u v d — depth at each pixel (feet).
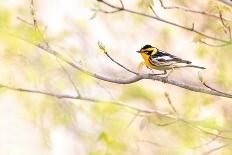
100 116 36.88
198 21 38.75
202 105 40.32
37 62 39.68
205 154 33.01
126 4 52.24
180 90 49.55
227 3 28.81
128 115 37.09
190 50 53.21
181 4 37.83
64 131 45.83
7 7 35.32
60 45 38.42
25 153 47.09
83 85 40.75
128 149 36.91
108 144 36.83
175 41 54.34
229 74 41.60
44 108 41.19
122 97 51.29
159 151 36.52
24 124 45.24
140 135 37.37
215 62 40.98
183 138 35.40
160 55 39.04
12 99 41.09
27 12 37.47
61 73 40.83
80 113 38.45
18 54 38.17
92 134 38.58
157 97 51.44
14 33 33.86
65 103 40.42
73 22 52.65
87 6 46.03
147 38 55.26
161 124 34.58
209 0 33.58
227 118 40.65
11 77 39.06
